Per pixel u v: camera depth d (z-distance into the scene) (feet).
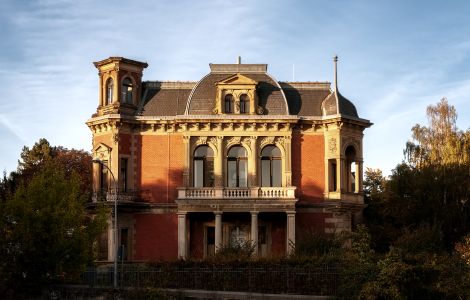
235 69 170.91
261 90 168.76
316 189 166.09
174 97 171.01
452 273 103.45
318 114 168.86
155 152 167.32
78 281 120.16
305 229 159.53
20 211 114.62
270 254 133.80
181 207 160.35
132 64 169.58
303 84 173.37
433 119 210.18
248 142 166.61
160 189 166.09
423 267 102.37
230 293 107.86
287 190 161.27
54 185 120.47
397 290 98.07
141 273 118.83
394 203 189.78
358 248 115.34
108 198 161.17
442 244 156.25
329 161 166.40
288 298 106.73
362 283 101.91
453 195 182.50
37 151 248.32
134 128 168.14
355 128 169.58
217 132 165.99
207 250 165.58
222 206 159.63
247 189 161.07
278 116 164.86
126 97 169.37
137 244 164.14
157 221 165.17
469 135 198.59
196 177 166.81
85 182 239.09
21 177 205.67
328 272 112.06
